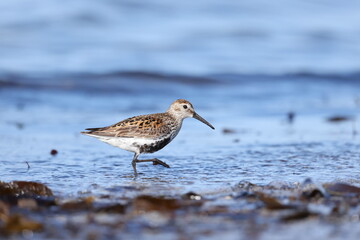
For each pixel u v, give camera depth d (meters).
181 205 7.70
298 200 8.03
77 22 27.34
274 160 11.36
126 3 29.48
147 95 20.20
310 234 6.54
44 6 28.48
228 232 6.59
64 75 21.30
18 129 14.95
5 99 18.70
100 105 18.61
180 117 12.04
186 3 31.19
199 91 20.97
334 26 30.25
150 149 11.42
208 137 14.19
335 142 13.25
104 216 7.20
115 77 21.56
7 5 28.16
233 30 28.55
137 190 8.89
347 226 6.84
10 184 8.29
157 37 27.00
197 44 26.42
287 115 17.09
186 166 10.96
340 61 25.27
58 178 9.84
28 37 25.53
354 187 8.55
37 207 7.59
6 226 6.50
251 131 14.91
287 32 28.94
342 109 18.20
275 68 23.97
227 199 8.15
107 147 13.09
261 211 7.47
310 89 21.45
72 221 6.98
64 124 15.72
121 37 26.61
